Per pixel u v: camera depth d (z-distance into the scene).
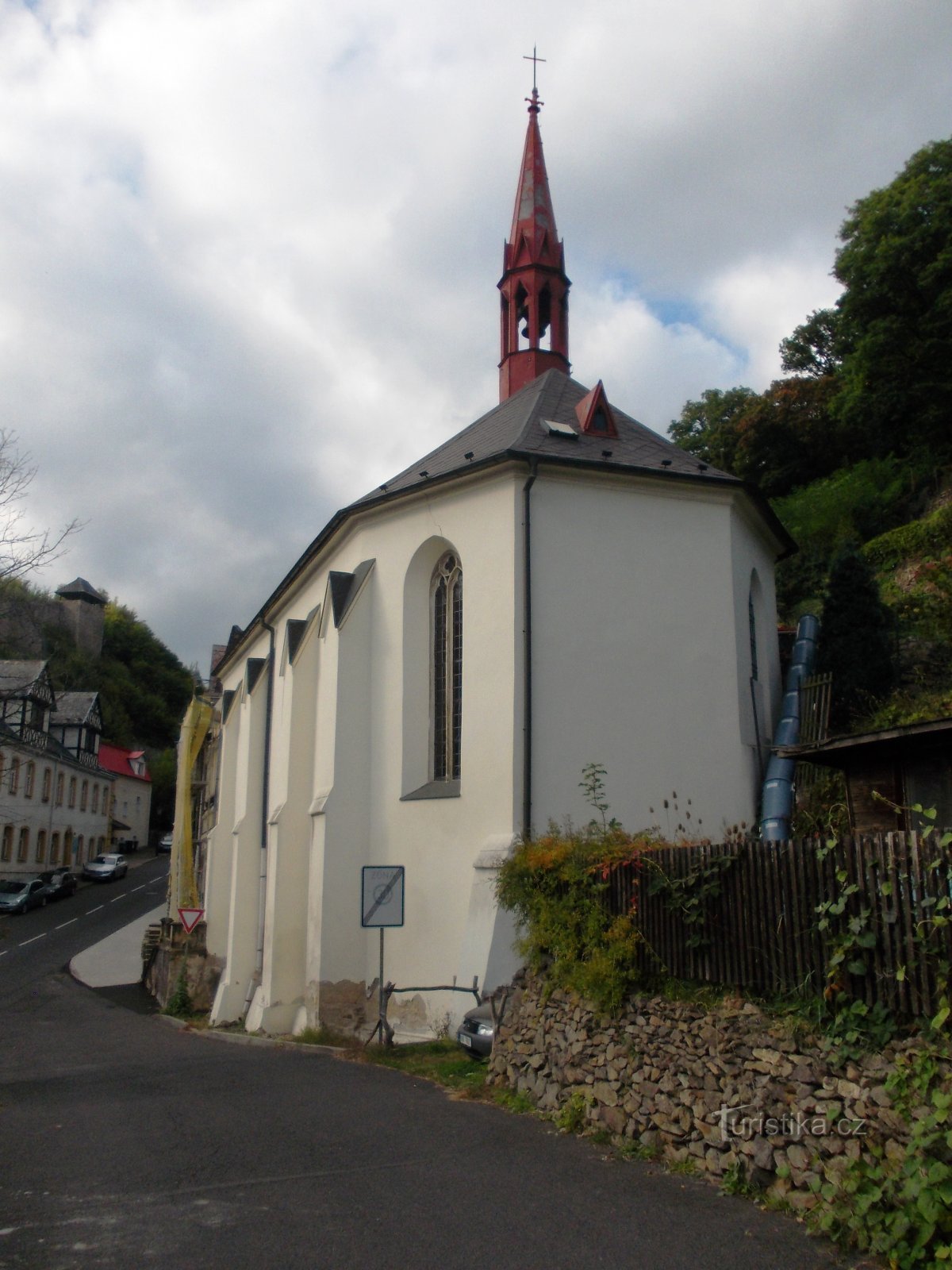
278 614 26.81
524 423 18.53
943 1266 5.52
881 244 33.22
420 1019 16.38
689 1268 5.91
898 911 6.62
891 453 36.38
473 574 17.16
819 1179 6.66
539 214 24.31
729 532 18.22
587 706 16.47
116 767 80.00
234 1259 6.13
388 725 18.34
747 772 17.45
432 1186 7.59
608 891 9.66
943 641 21.56
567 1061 9.76
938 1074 6.10
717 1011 7.99
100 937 41.88
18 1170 8.37
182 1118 10.34
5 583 18.12
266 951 20.14
